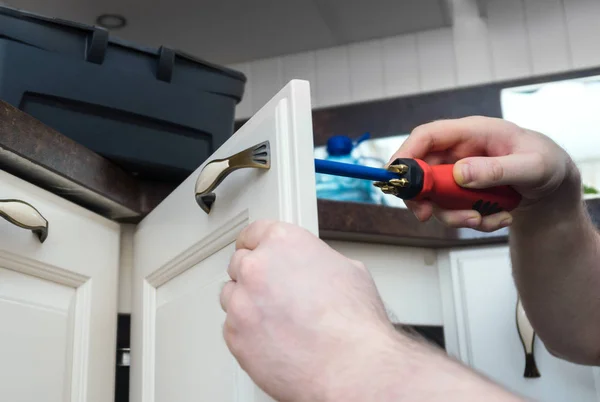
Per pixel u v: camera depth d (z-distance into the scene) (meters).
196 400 0.73
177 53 1.04
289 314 0.45
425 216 0.67
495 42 2.02
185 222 0.82
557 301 0.85
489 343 1.16
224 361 0.67
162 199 1.04
